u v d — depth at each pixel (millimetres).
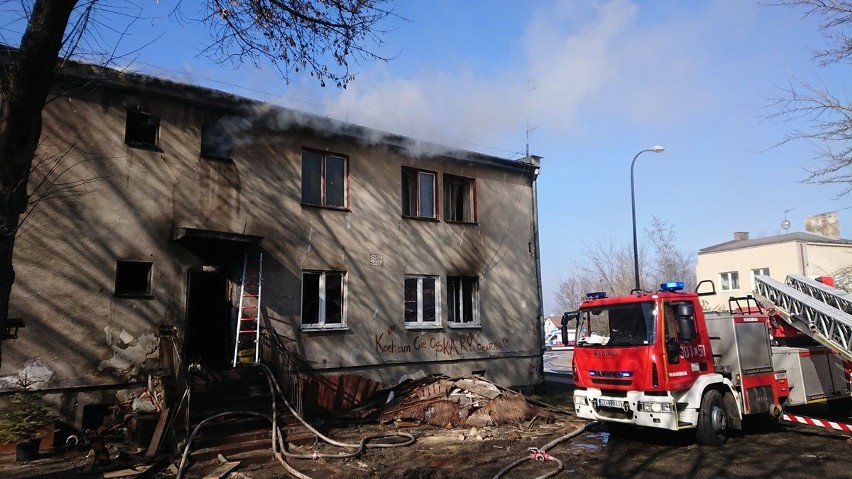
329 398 13281
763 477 7535
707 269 40844
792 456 8703
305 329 13250
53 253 10273
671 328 9727
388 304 14844
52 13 5012
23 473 8172
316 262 13656
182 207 11820
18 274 9875
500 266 17672
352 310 14125
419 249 15766
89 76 10789
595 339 10484
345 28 7160
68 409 10172
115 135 11188
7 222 4930
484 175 17828
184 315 11617
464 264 16734
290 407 10852
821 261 35781
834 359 11781
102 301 10703
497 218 17922
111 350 10695
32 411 9188
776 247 36500
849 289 25047
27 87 5031
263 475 8195
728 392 10125
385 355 14539
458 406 12234
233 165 12656
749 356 10484
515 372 17391
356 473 8195
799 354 11164
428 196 16500
